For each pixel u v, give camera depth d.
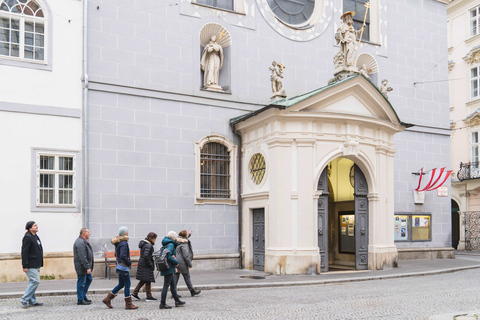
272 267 16.42
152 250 11.66
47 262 15.20
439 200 23.81
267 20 19.80
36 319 9.41
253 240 18.20
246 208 18.38
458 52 35.31
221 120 18.61
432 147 23.80
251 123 17.88
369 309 10.14
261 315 9.64
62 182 15.75
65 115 15.88
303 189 16.66
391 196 18.89
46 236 15.30
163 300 10.55
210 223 18.02
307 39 20.61
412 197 22.94
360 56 22.16
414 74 23.56
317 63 20.78
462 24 35.09
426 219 23.20
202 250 17.78
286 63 20.08
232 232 18.42
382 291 12.84
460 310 9.91
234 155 18.69
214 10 18.77
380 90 19.62
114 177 16.47
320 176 17.39
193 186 17.83
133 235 16.61
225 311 10.14
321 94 17.02
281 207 16.56
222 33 18.89
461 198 33.97
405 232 22.48
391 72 22.86
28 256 10.82
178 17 18.06
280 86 17.97
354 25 22.45
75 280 15.09
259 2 19.69
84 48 16.27
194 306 10.83
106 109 16.56
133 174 16.78
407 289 13.17
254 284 13.99
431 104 23.97
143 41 17.34
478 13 33.91
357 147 17.58
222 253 18.12
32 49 15.78
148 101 17.28
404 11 23.59
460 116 34.75
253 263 18.09
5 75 15.19
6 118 15.09
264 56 19.62
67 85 16.02
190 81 18.09
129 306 10.51
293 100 17.02
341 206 21.73
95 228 16.02
